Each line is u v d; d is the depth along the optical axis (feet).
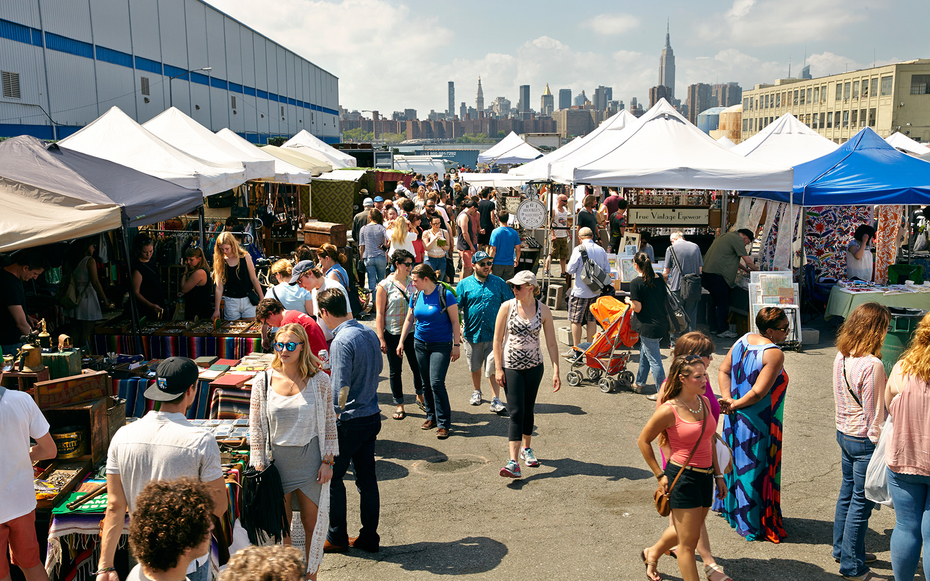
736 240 36.11
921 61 322.55
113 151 30.81
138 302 27.17
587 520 17.85
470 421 25.20
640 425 24.72
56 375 15.49
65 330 25.43
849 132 358.23
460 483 20.08
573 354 31.17
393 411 26.30
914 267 40.63
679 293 33.60
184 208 24.86
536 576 15.26
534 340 20.21
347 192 71.61
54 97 103.40
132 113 126.41
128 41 124.47
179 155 32.14
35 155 22.90
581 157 41.52
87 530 13.10
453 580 15.12
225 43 170.81
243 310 27.14
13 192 19.92
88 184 22.41
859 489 14.78
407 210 48.21
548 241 46.93
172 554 8.22
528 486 19.85
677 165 35.68
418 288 23.29
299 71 239.50
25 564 12.46
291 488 13.93
